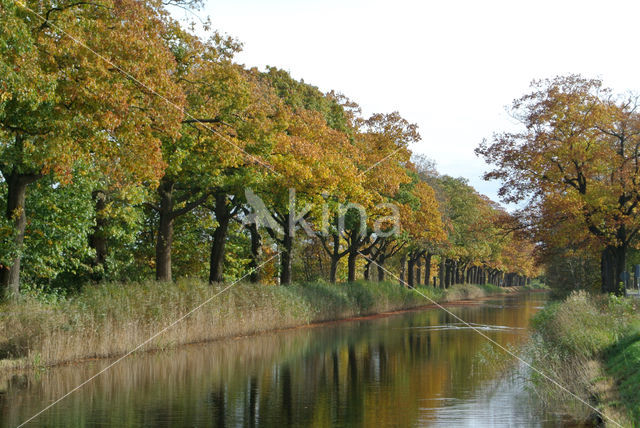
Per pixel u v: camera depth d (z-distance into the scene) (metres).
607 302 24.75
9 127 16.64
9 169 19.48
